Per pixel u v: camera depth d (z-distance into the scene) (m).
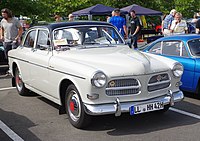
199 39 6.91
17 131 5.02
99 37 6.12
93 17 27.00
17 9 18.55
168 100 5.02
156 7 29.77
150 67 4.88
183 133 4.78
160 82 4.96
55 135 4.82
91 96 4.55
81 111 4.81
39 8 19.83
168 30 11.23
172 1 33.16
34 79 6.23
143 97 4.80
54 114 5.88
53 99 5.61
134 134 4.78
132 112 4.67
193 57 6.54
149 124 5.21
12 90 7.96
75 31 5.99
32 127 5.19
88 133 4.86
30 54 6.37
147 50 7.70
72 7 26.56
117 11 11.95
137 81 4.72
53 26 5.98
